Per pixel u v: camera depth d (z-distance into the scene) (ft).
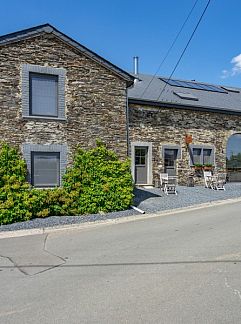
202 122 63.52
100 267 19.88
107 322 12.88
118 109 44.09
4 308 14.48
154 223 33.88
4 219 35.01
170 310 13.69
